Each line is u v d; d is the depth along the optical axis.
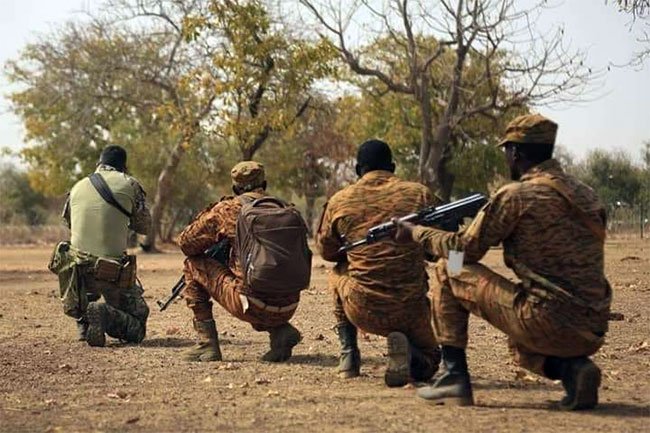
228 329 11.92
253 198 9.20
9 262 31.44
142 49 38.12
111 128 50.62
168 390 7.84
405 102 45.62
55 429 6.44
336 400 7.30
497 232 6.50
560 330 6.39
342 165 52.66
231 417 6.75
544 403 7.11
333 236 7.96
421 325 7.81
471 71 37.34
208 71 34.62
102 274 10.47
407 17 34.09
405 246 7.69
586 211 6.46
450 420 6.53
